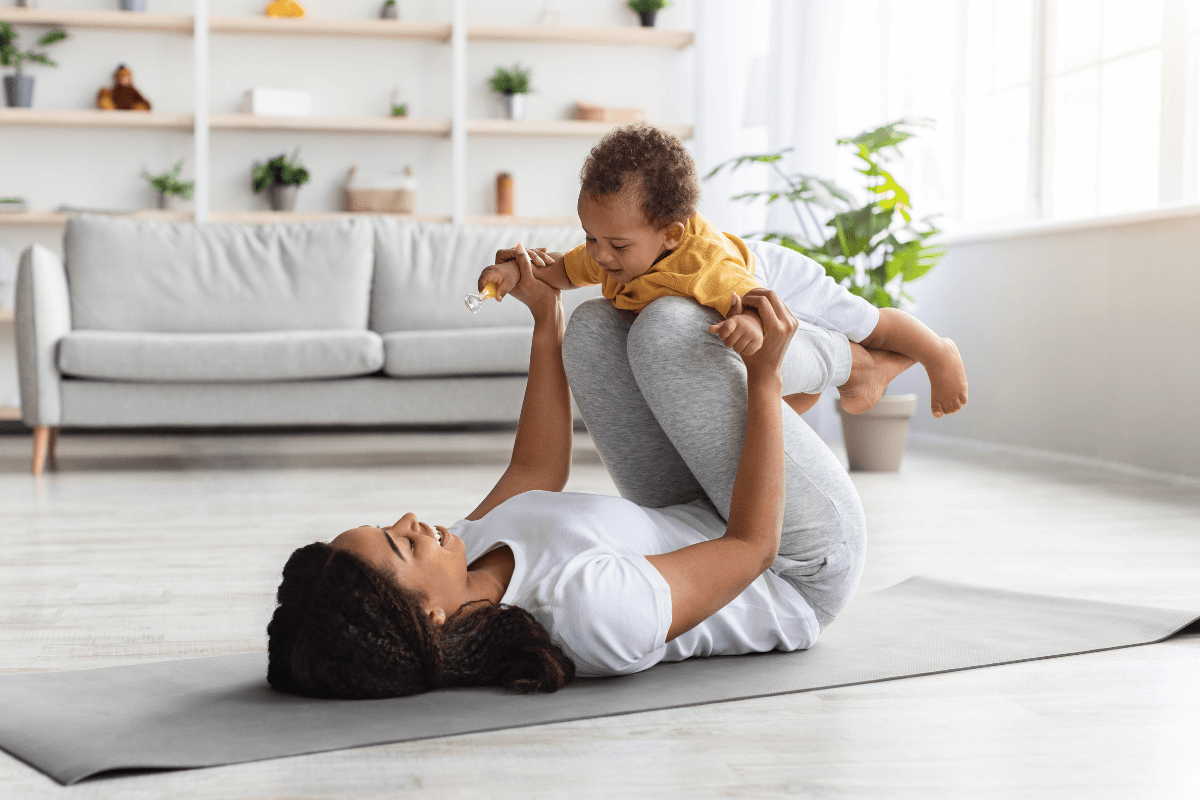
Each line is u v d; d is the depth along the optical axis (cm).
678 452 143
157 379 351
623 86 548
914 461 380
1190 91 325
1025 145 395
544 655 123
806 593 143
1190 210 307
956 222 431
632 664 127
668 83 551
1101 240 348
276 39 514
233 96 512
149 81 502
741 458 130
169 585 192
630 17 546
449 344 360
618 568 124
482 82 534
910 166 447
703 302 132
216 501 293
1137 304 333
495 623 123
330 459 390
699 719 119
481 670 124
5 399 487
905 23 449
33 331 345
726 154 489
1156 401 327
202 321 396
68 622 166
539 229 430
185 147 506
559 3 541
